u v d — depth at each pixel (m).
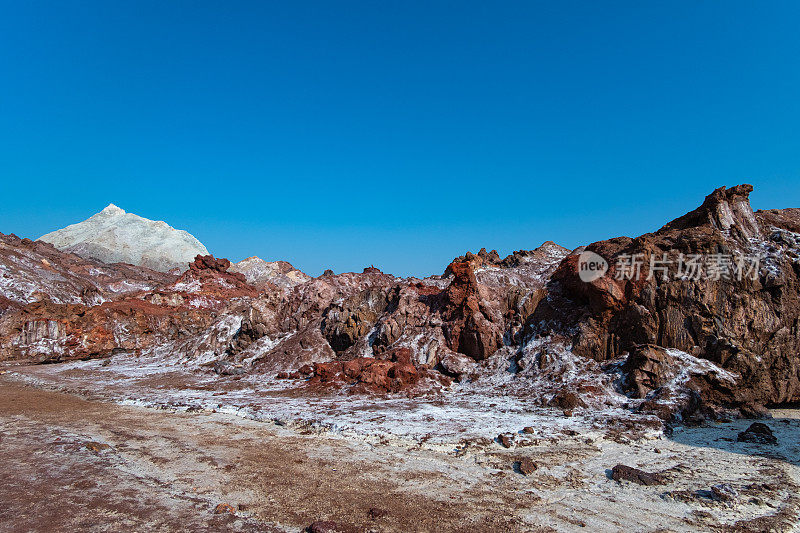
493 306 36.88
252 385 34.09
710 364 25.52
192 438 19.16
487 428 20.19
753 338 26.33
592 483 14.02
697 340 26.80
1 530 10.59
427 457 16.62
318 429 20.25
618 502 12.52
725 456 16.73
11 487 13.39
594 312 30.73
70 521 11.11
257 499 12.62
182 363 47.66
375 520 11.28
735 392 24.25
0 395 31.23
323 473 14.84
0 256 81.00
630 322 28.73
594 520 11.38
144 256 183.00
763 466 15.53
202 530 10.71
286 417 22.58
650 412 22.20
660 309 28.16
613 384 26.16
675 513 11.79
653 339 27.70
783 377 25.44
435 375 32.09
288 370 38.06
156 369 45.53
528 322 34.69
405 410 24.33
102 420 22.67
